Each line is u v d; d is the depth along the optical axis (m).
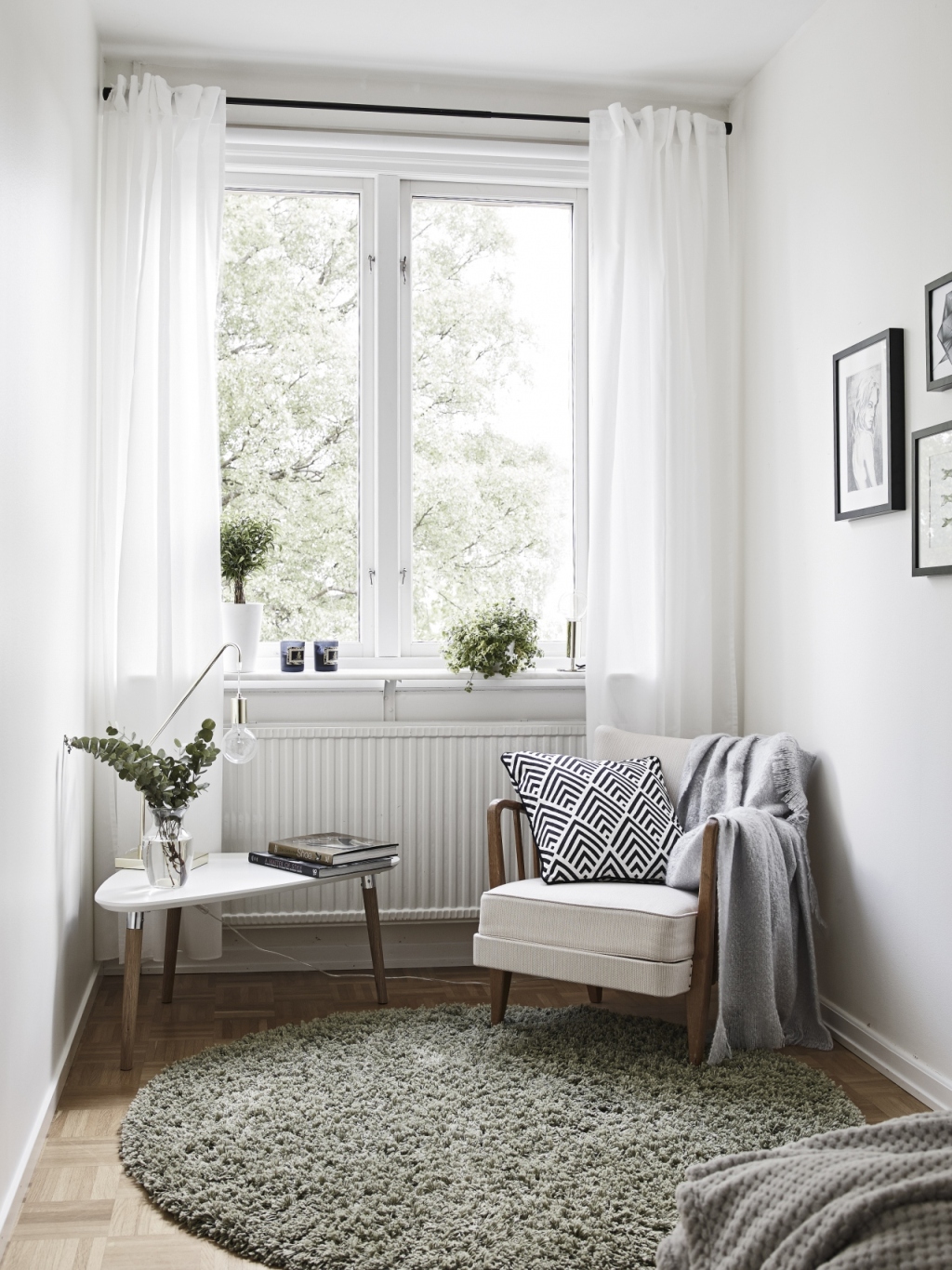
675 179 3.51
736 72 3.50
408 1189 2.01
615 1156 2.13
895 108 2.67
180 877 2.80
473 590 3.73
